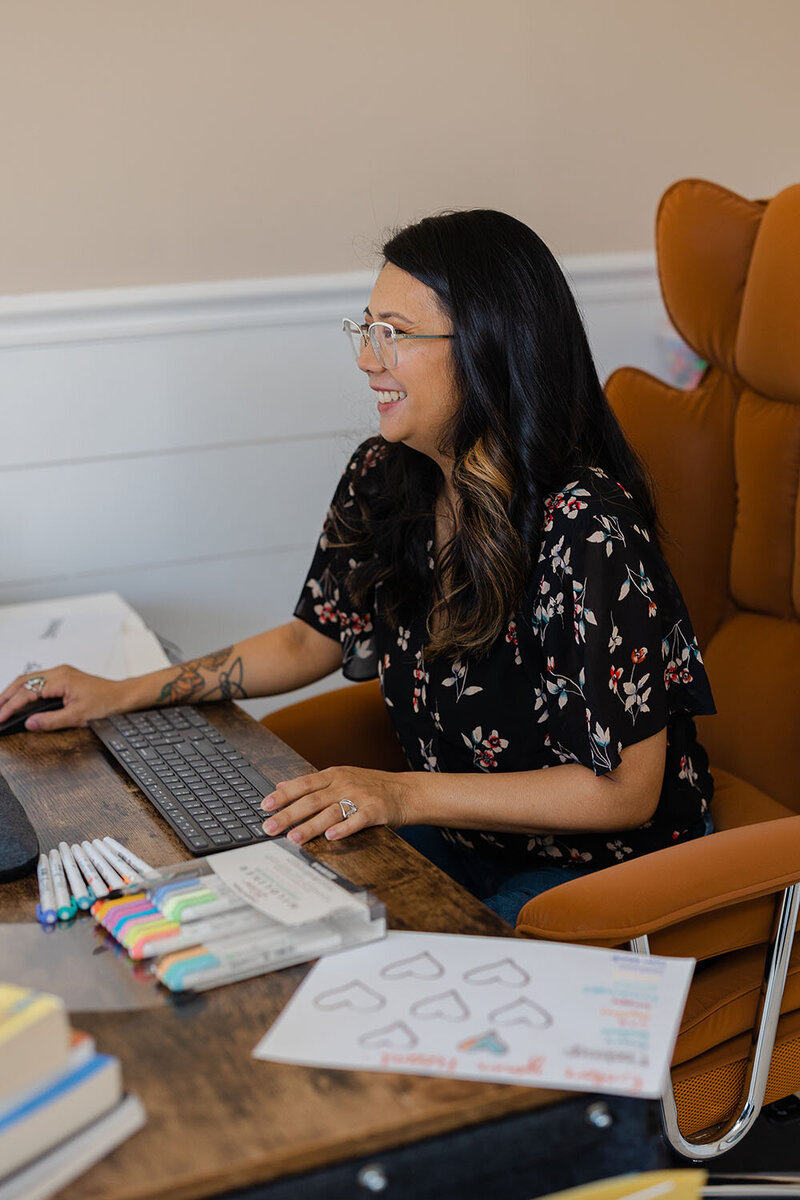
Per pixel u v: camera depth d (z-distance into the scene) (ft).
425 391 4.12
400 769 5.22
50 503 7.02
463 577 4.23
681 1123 3.83
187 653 7.58
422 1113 2.27
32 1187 2.05
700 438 5.27
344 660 5.03
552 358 4.10
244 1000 2.65
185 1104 2.31
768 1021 3.78
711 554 5.32
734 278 5.16
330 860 3.34
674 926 3.72
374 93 7.24
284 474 7.52
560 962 2.75
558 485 4.14
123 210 6.83
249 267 7.19
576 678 3.96
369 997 2.63
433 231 4.16
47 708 4.61
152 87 6.73
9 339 6.69
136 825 3.64
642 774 3.96
